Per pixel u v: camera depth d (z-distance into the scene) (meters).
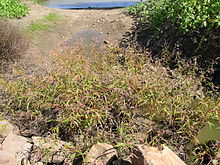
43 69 4.34
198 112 3.60
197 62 5.04
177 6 5.79
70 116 3.07
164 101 3.62
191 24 5.26
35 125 3.50
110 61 4.76
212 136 3.43
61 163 2.82
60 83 3.72
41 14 8.72
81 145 2.95
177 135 3.37
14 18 7.95
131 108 3.62
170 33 5.79
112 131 3.37
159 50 5.71
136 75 3.90
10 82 4.05
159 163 2.27
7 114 3.68
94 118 3.16
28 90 3.73
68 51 5.07
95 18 8.24
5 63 4.98
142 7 7.73
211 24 5.02
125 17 7.75
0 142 3.07
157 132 3.25
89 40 6.75
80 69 4.03
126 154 2.73
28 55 5.67
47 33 7.21
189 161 3.08
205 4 5.26
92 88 3.61
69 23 7.95
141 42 6.18
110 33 7.04
